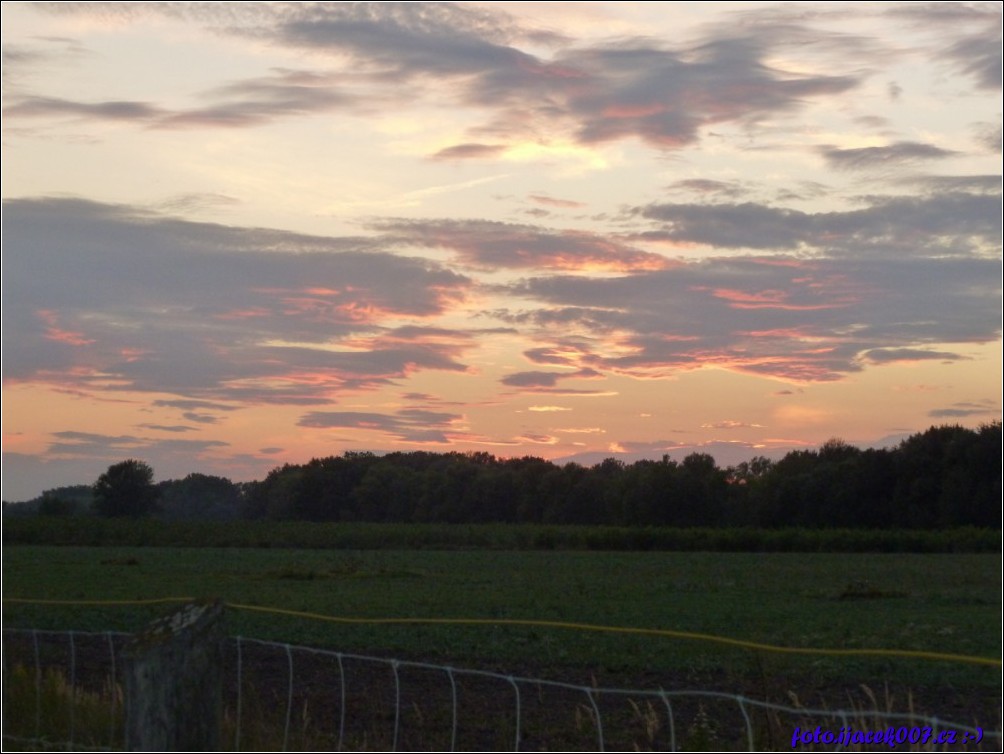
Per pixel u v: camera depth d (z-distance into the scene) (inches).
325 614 1151.6
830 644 900.0
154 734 279.7
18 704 407.8
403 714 516.4
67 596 1393.9
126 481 4872.0
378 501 5290.4
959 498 3464.6
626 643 856.9
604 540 3248.0
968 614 1179.9
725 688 633.0
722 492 4168.3
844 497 3747.5
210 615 291.9
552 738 443.8
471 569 2097.7
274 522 4005.9
